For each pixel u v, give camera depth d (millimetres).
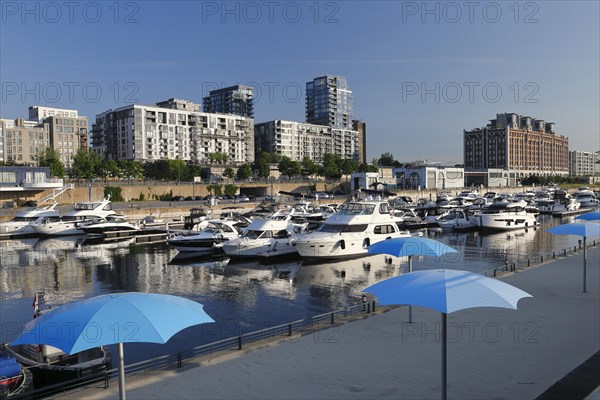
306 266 29969
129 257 34781
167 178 123250
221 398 9641
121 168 117688
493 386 10062
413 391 9875
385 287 8141
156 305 7234
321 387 10109
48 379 11484
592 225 18391
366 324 14586
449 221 48906
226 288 24156
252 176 142125
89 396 9820
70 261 33156
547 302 17000
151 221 54406
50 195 65562
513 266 23062
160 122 156625
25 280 26891
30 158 162250
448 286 7578
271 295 22516
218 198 88000
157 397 9711
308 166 147000
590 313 15586
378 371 10961
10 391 10523
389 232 33406
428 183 120750
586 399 8938
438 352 12164
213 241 34344
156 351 14969
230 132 174125
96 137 168125
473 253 34719
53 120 168875
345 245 31406
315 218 51062
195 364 11445
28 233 46719
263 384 10297
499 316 15289
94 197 79750
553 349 12281
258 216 51844
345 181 133875
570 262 25125
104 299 7379
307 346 12672
